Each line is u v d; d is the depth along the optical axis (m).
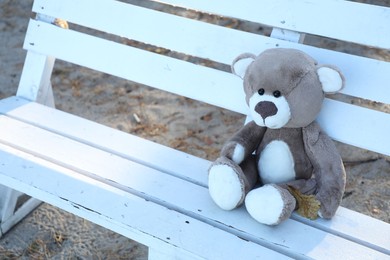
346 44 3.35
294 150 1.66
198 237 1.52
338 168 1.62
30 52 2.24
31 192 1.73
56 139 1.94
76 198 1.67
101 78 3.13
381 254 1.49
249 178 1.68
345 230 1.57
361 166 2.48
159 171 1.80
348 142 1.76
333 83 1.57
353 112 1.74
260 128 1.70
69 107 2.88
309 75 1.56
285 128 1.65
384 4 3.68
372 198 2.31
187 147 2.61
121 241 2.13
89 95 2.98
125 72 2.10
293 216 1.63
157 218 1.59
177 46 2.02
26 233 2.15
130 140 1.95
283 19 1.85
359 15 1.74
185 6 2.02
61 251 2.08
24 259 2.05
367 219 1.62
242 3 1.91
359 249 1.50
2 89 3.02
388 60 3.21
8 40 3.50
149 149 1.91
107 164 1.81
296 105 1.55
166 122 2.78
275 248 1.51
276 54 1.59
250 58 1.68
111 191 1.70
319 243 1.52
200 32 1.98
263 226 1.57
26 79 2.23
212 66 3.21
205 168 1.82
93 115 2.82
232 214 1.61
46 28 2.22
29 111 2.10
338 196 1.60
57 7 2.21
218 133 2.70
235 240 1.52
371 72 1.73
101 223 1.63
